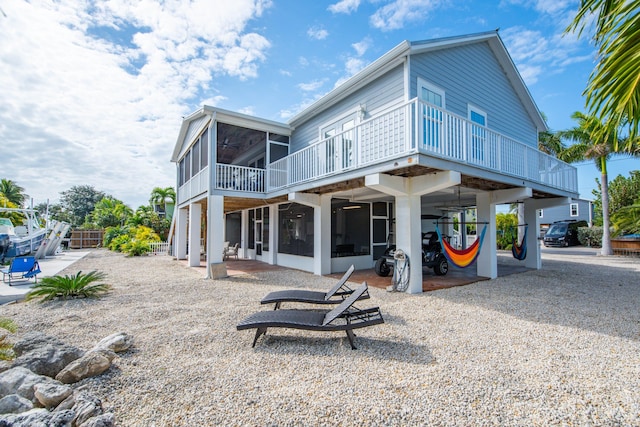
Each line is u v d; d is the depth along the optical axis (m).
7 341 3.96
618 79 2.13
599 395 2.86
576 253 18.72
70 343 4.25
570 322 5.02
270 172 11.27
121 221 31.52
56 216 43.59
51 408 2.66
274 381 3.17
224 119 10.53
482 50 10.18
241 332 4.66
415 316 5.39
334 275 9.90
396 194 7.44
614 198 22.47
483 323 4.99
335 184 8.41
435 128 6.25
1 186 29.52
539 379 3.16
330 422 2.49
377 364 3.55
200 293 7.41
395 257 7.42
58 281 6.80
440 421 2.50
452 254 7.39
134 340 4.33
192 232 12.62
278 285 8.37
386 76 8.31
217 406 2.73
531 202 11.63
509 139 8.23
